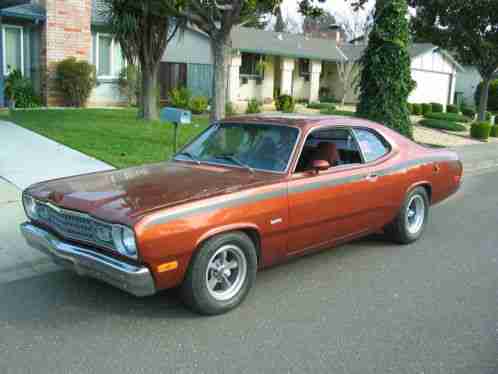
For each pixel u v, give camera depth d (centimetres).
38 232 455
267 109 2734
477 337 407
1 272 529
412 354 379
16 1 1388
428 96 3484
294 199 477
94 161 1016
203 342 392
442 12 2203
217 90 1262
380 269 565
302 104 3142
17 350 377
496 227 767
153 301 465
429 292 502
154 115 1650
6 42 1956
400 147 627
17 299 467
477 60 2348
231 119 578
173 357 370
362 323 430
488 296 494
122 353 375
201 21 1235
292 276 538
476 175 1304
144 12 1388
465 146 1845
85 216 410
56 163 989
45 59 1967
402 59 1571
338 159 548
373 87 1603
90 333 404
